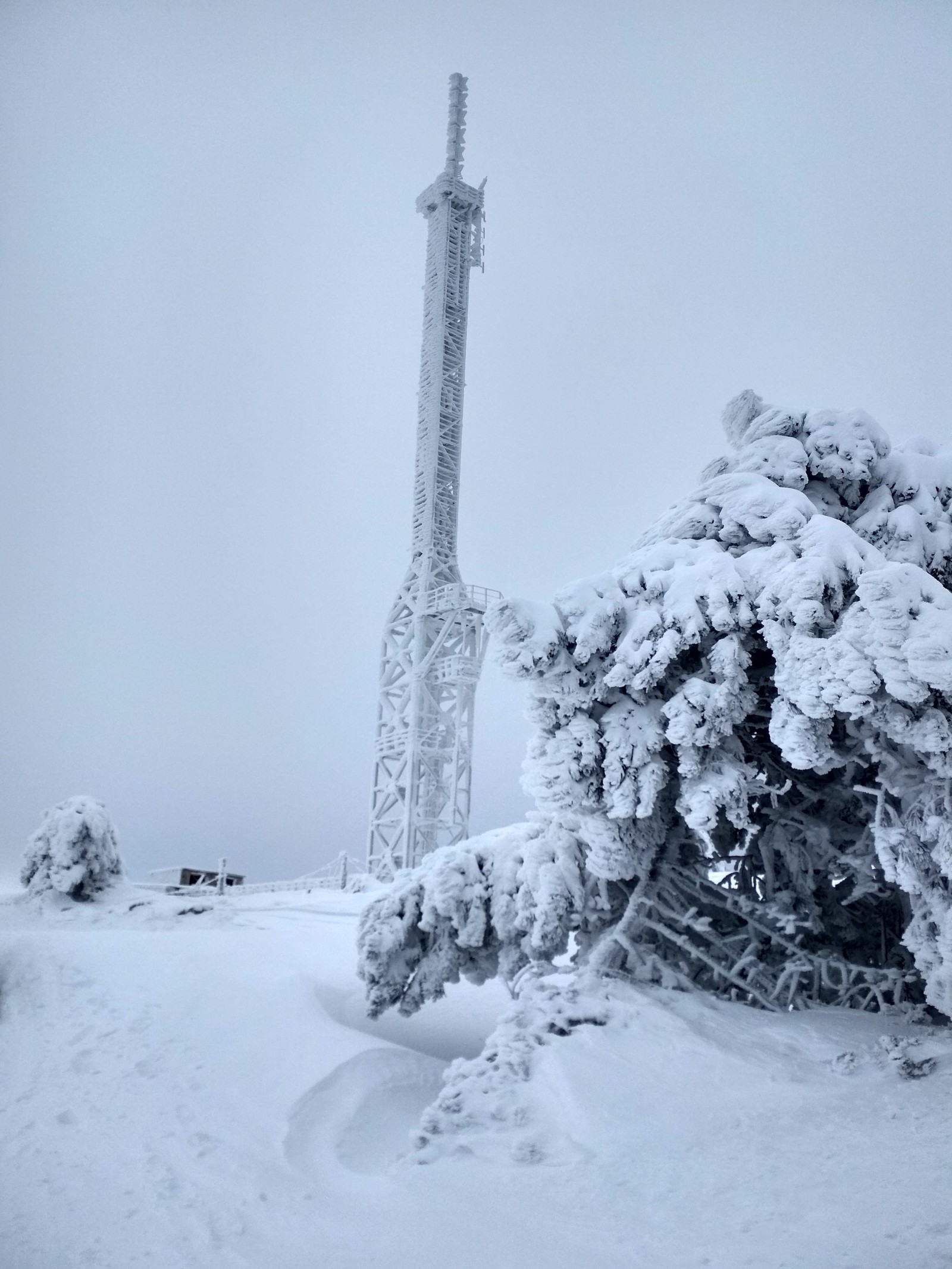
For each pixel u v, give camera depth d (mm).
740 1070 10422
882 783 11852
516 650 13398
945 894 10945
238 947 22250
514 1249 6750
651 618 13164
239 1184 9375
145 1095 12875
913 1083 9602
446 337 56906
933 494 14344
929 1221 6148
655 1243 6523
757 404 16109
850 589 12008
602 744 13508
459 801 47031
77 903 30719
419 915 14906
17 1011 17406
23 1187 9297
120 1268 7281
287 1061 13977
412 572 52375
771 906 13609
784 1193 7105
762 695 14391
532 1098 10188
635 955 13562
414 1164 9234
